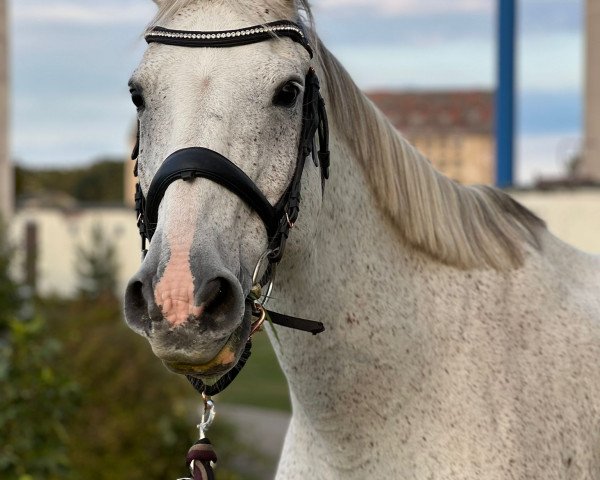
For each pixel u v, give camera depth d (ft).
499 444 7.76
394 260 8.05
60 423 17.57
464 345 8.02
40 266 51.80
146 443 19.84
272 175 7.03
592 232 30.99
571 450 7.91
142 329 6.47
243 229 6.91
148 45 7.27
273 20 7.19
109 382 19.99
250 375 37.29
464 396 7.89
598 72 45.16
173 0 7.33
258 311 7.16
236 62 7.00
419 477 7.82
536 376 7.98
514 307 8.21
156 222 6.94
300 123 7.25
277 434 26.11
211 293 6.44
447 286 8.16
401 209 8.10
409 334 7.93
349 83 8.08
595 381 8.14
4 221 21.70
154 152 6.98
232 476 20.81
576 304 8.41
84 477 19.08
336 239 7.82
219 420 21.31
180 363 6.48
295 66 7.12
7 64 55.77
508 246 8.40
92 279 50.57
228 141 6.87
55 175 105.09
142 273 6.52
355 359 7.88
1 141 56.29
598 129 45.01
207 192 6.75
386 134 8.16
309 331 7.48
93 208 57.11
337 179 7.83
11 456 16.03
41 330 18.38
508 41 34.24
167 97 6.98
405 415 7.88
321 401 7.95
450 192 8.38
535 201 32.30
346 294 7.84
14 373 16.56
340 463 8.02
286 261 7.53
